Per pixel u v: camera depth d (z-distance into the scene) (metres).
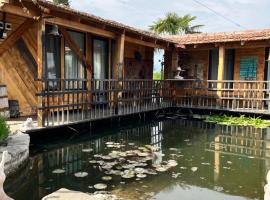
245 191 5.08
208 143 8.68
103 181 5.30
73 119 8.68
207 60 15.16
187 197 4.75
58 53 9.95
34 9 7.32
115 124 10.59
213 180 5.59
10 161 5.26
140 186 5.12
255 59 13.83
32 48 9.17
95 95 9.55
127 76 14.06
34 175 5.59
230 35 13.05
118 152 7.26
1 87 7.97
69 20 8.48
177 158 6.99
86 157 6.78
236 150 7.94
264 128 10.97
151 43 13.12
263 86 13.48
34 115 8.97
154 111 13.06
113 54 12.74
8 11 6.81
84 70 11.15
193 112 13.99
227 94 14.10
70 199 4.16
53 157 6.71
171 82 14.16
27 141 6.32
